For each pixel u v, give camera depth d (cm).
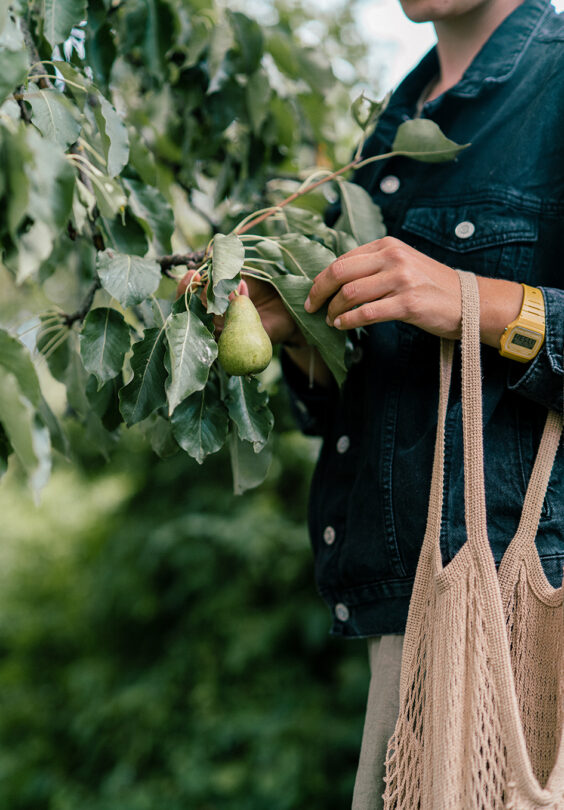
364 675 274
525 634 78
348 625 95
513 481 84
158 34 123
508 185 91
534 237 89
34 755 335
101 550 403
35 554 498
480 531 79
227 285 79
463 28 103
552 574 82
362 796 88
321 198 142
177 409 86
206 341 79
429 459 88
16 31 83
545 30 98
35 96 81
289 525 297
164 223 102
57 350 109
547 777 76
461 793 73
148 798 277
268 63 148
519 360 82
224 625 312
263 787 260
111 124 86
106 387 96
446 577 79
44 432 82
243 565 316
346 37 248
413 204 99
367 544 91
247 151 135
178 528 313
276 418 169
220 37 129
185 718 306
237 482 98
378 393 94
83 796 302
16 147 65
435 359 91
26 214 73
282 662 301
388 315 81
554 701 77
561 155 90
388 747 81
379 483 91
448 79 108
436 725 76
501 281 84
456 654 77
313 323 87
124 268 83
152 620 351
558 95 92
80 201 92
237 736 282
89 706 337
